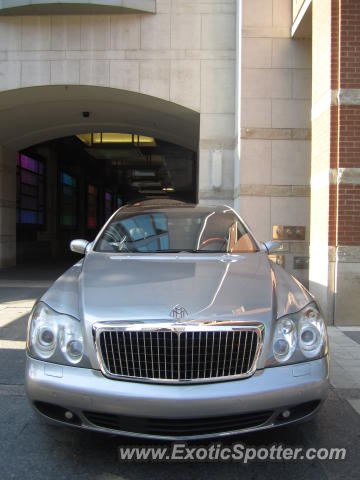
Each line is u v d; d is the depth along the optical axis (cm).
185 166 2306
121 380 283
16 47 1018
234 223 482
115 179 2816
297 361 297
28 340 313
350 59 677
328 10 689
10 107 1155
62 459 308
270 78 927
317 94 743
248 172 926
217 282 336
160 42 1008
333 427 356
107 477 288
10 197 1434
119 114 1213
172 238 452
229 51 1007
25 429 350
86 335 293
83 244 465
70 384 284
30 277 1217
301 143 923
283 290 338
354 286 678
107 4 980
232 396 277
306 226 920
